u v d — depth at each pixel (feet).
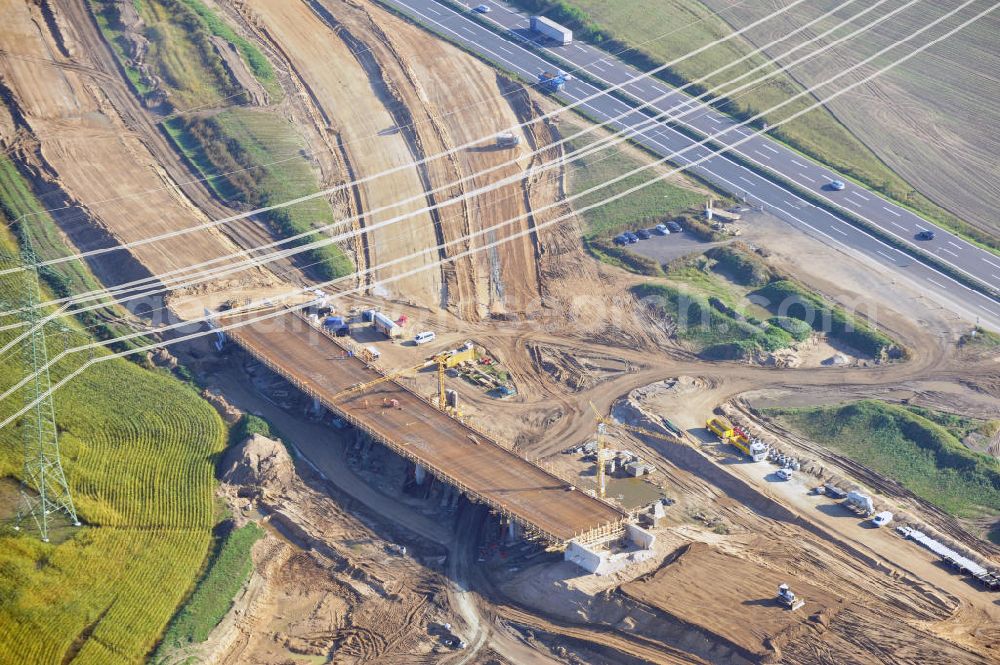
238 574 428.97
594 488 476.13
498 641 408.46
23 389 508.53
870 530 453.17
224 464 477.77
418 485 479.41
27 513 448.65
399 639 410.31
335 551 445.37
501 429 508.94
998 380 533.55
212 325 556.10
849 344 558.15
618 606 409.90
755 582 420.36
